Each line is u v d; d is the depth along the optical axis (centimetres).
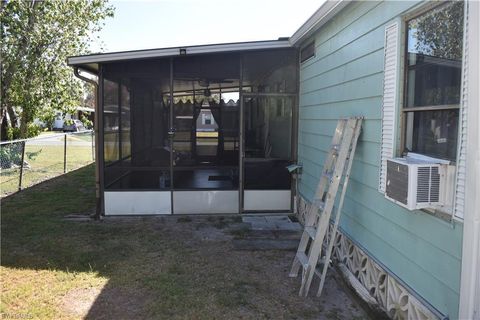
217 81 661
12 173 1068
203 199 673
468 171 232
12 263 452
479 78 224
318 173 547
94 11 1224
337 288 396
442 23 267
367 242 379
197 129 666
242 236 563
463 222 236
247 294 382
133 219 650
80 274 423
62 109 1246
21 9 1066
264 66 662
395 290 320
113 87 646
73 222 629
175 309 351
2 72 1077
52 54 1154
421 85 295
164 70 652
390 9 329
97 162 657
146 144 660
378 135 352
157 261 464
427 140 288
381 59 346
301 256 410
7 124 1186
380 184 344
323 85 523
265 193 680
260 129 671
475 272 227
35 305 355
